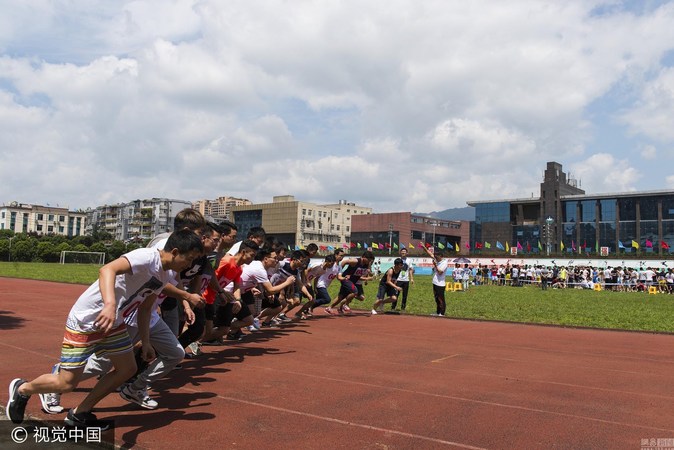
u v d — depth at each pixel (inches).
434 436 167.2
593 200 2802.7
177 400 201.5
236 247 310.2
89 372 171.0
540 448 158.6
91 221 5718.5
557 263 1804.9
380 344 346.3
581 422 185.2
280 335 375.6
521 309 657.0
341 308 541.0
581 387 238.1
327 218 4335.6
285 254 378.6
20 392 162.2
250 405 196.4
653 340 399.5
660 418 191.6
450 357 305.7
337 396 212.1
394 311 566.9
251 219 4335.6
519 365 287.4
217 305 293.1
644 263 1656.0
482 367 278.8
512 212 3132.4
